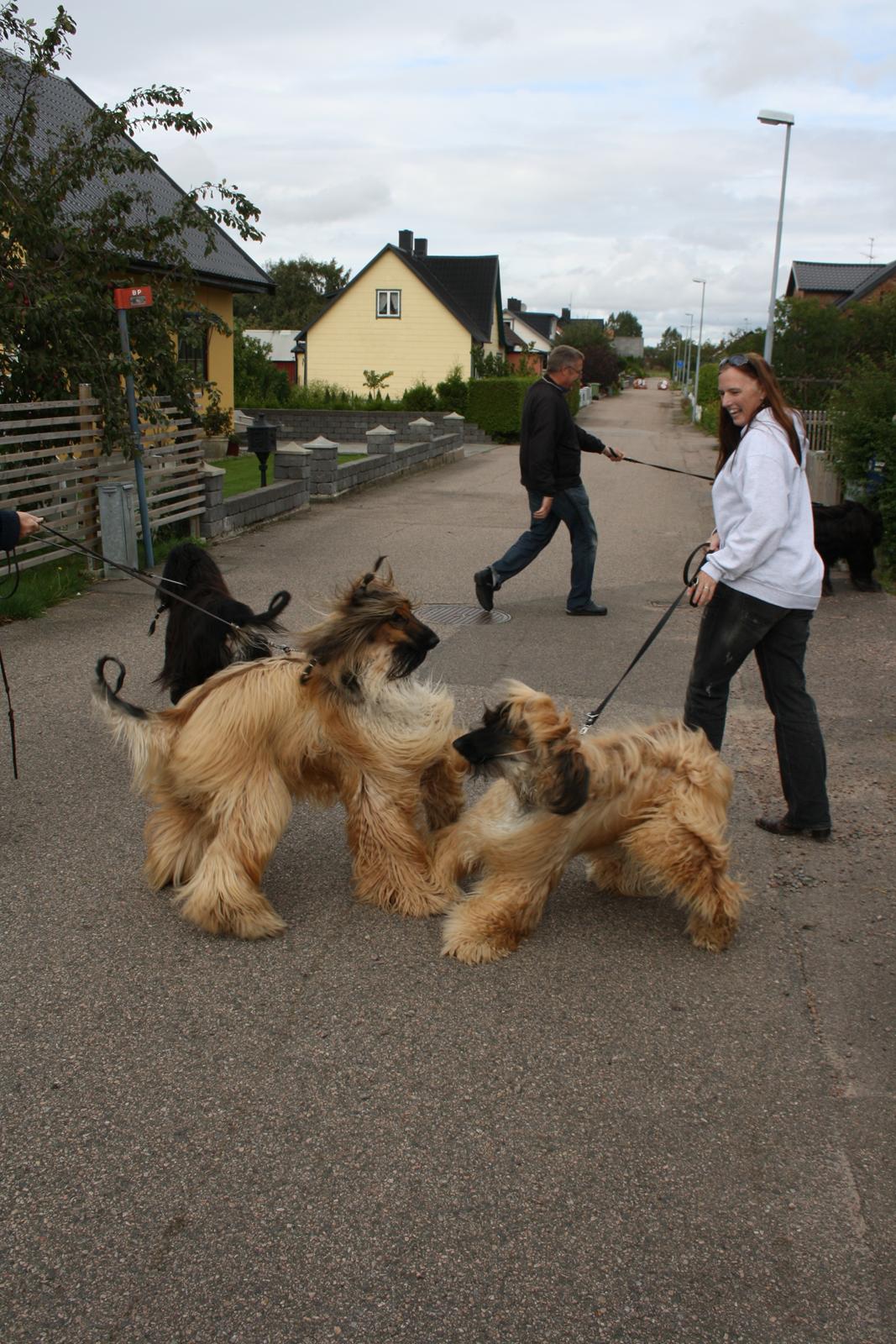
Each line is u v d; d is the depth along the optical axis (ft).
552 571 39.06
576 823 13.39
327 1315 8.49
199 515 43.24
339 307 147.13
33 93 37.60
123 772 19.47
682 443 115.44
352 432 101.40
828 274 170.81
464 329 144.66
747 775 19.84
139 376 39.70
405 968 13.39
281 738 13.82
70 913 14.56
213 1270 8.89
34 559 33.88
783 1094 11.17
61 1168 9.97
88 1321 8.41
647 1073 11.46
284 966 13.35
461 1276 8.86
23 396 36.55
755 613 15.93
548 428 29.81
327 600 14.61
